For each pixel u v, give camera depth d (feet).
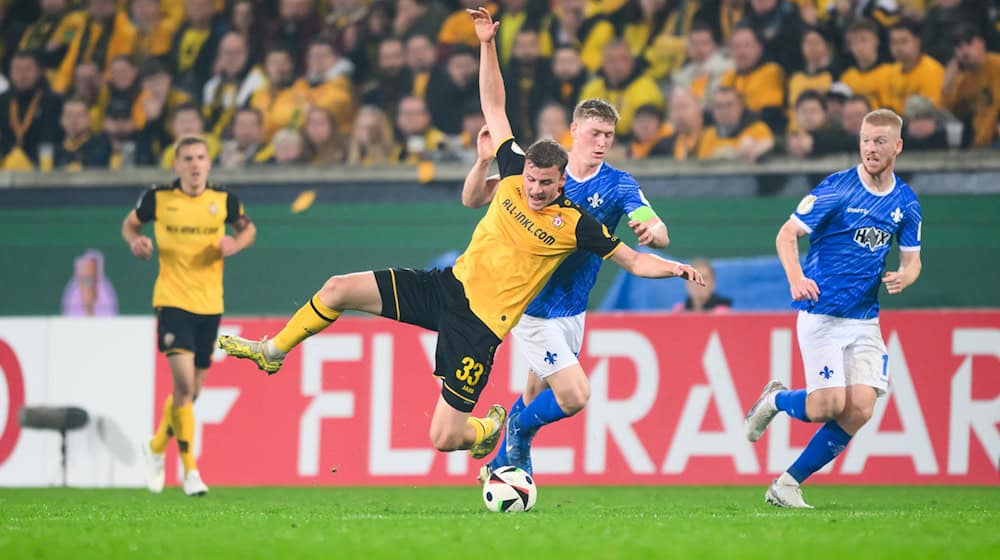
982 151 131.75
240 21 155.33
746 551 46.09
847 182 72.69
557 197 62.95
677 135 141.69
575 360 71.97
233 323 106.63
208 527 57.36
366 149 148.25
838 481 103.45
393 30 151.84
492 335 63.10
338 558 44.24
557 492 96.43
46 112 155.63
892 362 103.19
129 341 109.19
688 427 104.53
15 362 110.01
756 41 141.69
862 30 139.23
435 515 66.03
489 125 67.26
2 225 141.69
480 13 67.77
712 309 129.49
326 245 139.54
